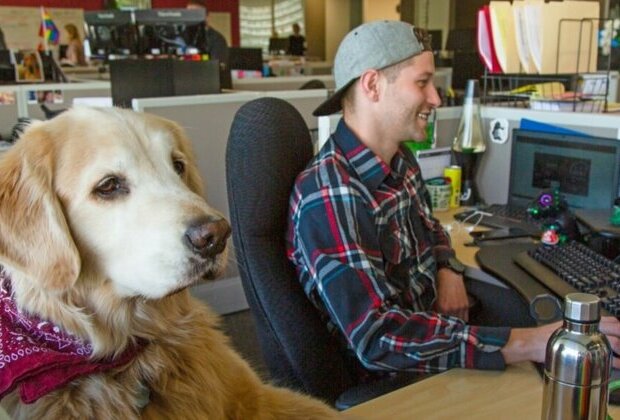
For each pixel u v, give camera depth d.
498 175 2.44
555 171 2.12
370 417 1.05
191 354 1.12
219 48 4.75
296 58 9.95
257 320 1.49
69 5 10.56
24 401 0.90
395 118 1.60
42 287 0.99
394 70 1.58
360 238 1.44
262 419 1.17
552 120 2.23
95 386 0.98
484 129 2.45
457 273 1.77
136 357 1.06
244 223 1.45
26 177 1.02
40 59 4.59
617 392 1.02
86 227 1.05
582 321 0.79
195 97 2.88
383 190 1.57
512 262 1.70
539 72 2.59
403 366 1.30
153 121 1.20
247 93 3.09
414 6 12.91
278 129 1.47
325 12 14.46
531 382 1.16
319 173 1.46
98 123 1.10
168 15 4.09
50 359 0.93
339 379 1.48
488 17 2.64
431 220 1.87
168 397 1.05
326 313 1.47
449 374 1.20
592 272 1.51
